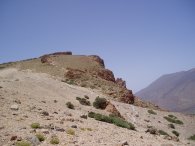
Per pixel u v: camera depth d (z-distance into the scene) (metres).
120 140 18.33
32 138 13.46
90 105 42.56
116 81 97.88
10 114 19.45
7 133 14.01
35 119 19.55
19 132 14.63
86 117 27.36
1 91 29.78
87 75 81.62
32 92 37.16
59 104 33.84
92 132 19.47
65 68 88.50
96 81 78.38
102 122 27.59
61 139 15.01
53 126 18.05
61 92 45.53
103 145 15.37
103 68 96.81
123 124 29.72
